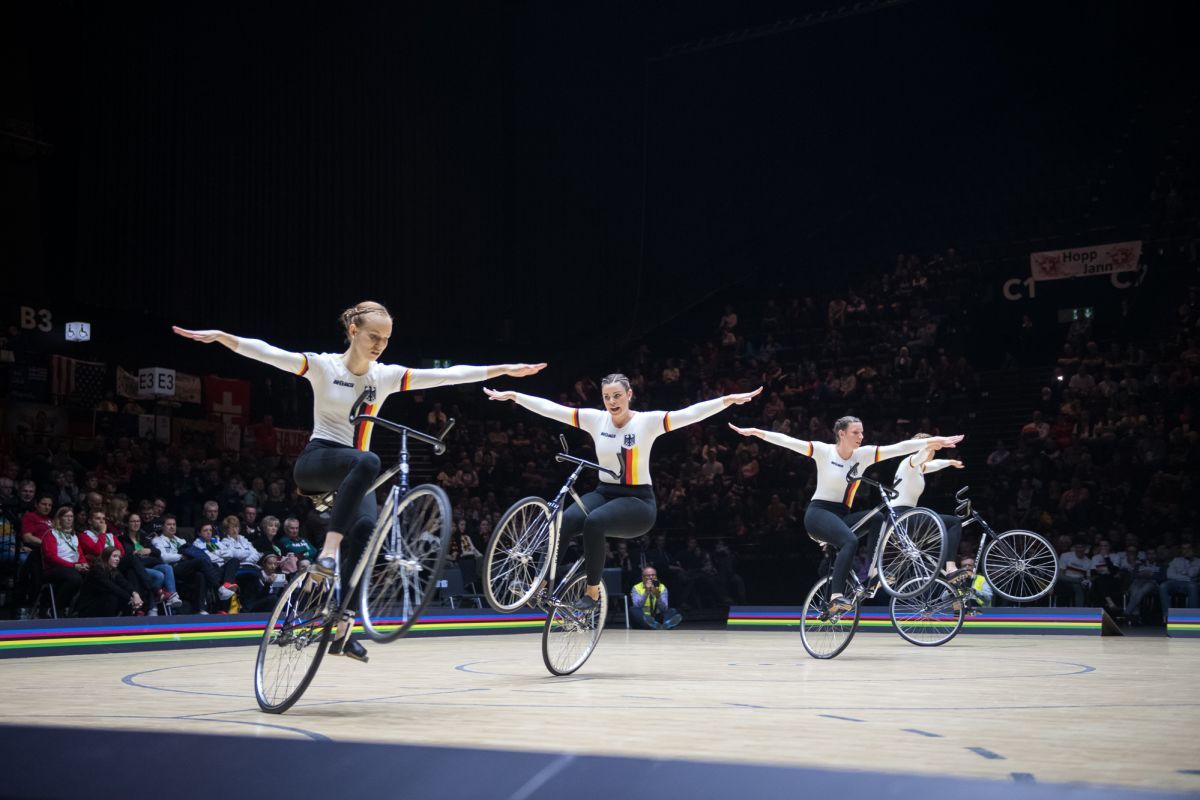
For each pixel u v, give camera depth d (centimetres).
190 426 1469
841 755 287
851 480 752
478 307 1950
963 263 1991
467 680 557
